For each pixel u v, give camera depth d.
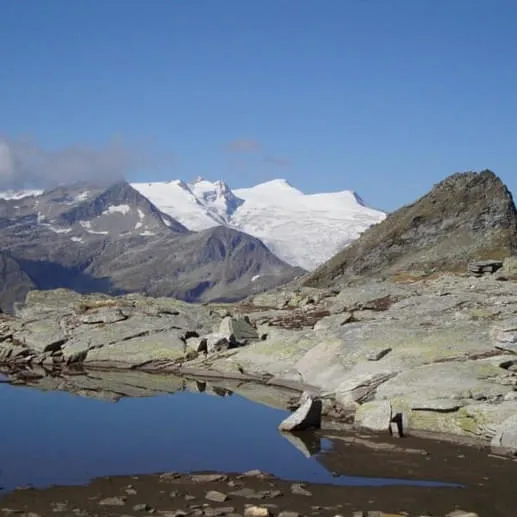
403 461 21.86
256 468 21.17
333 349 35.50
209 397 32.47
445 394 26.28
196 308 51.25
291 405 30.52
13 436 24.77
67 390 34.16
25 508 17.14
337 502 18.02
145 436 24.98
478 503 18.12
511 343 30.78
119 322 46.19
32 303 57.56
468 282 51.75
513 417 23.89
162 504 17.58
